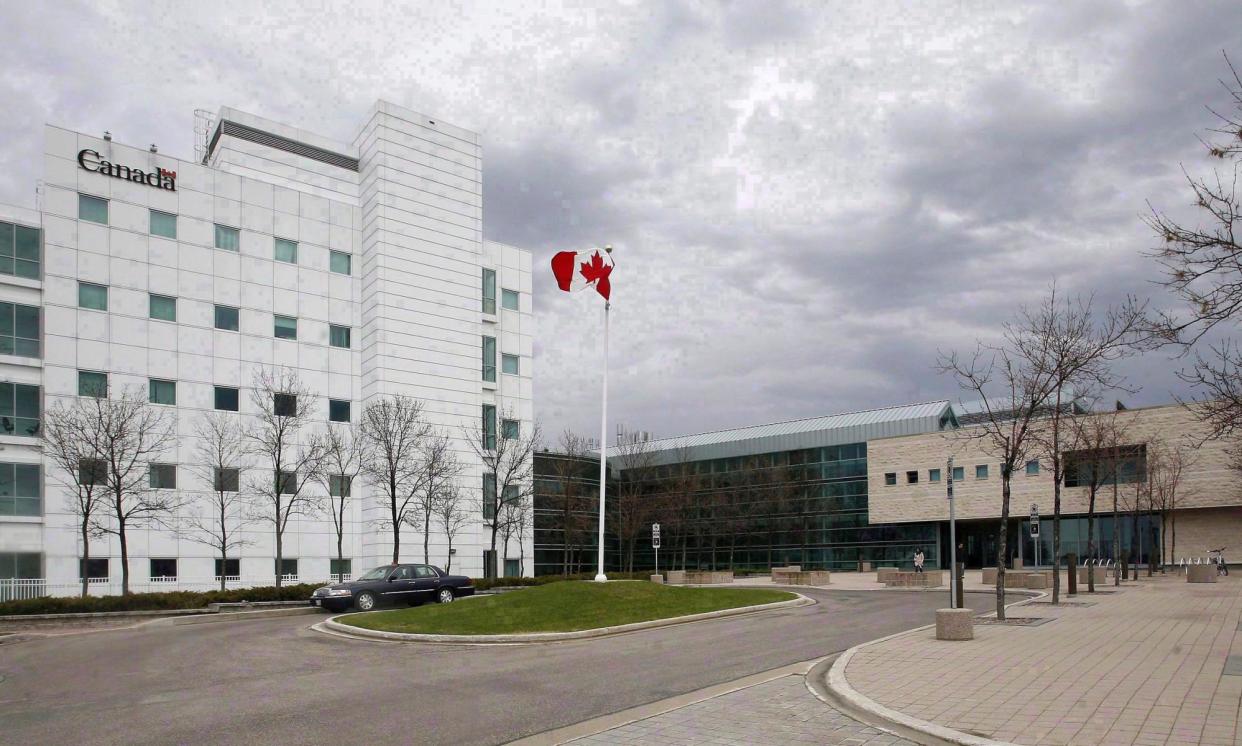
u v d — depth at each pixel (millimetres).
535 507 61281
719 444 71750
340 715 10555
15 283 39438
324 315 49281
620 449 73812
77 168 41656
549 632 19359
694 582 45625
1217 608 22078
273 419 42594
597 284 29125
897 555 60844
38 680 14594
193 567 42719
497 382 56375
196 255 44875
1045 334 23344
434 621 21391
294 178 50188
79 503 37219
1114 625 18250
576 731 9469
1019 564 52125
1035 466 54562
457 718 10258
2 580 37094
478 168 55375
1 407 38594
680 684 12570
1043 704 9891
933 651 14586
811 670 13570
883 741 8609
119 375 41719
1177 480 44344
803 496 66062
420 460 46094
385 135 50969
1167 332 10539
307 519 46906
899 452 61281
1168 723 8758
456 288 53188
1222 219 9914
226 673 14672
